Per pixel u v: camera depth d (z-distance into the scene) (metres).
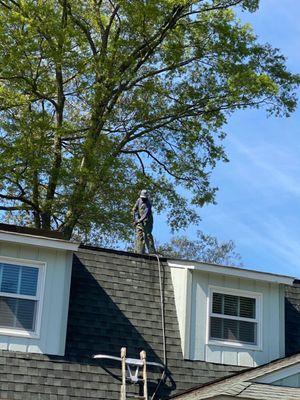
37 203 24.61
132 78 25.45
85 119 26.16
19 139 22.25
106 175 24.19
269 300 13.61
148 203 15.38
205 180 27.17
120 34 25.89
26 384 10.90
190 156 27.02
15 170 22.78
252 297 13.54
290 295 14.76
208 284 13.20
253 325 13.34
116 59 25.34
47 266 12.02
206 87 26.22
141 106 26.36
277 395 10.23
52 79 25.27
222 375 12.45
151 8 24.23
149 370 11.95
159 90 26.33
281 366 11.05
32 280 11.91
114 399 11.27
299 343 13.77
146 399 11.12
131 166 25.69
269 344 13.25
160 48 26.27
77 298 12.45
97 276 13.02
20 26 22.19
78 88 24.33
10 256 11.85
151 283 13.37
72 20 25.20
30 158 22.44
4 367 10.98
